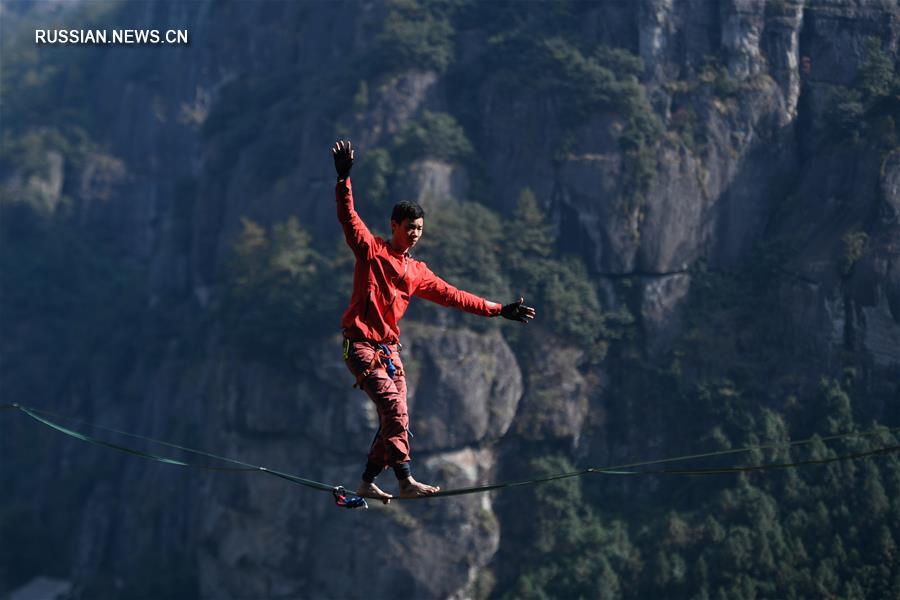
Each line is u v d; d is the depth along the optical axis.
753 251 64.69
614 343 64.88
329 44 85.38
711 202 64.88
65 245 117.81
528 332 63.25
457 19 74.44
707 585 52.19
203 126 91.06
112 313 104.94
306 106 78.00
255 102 86.75
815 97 65.19
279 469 64.81
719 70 65.94
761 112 65.25
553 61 67.38
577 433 63.34
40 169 122.56
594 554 58.25
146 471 86.94
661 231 64.50
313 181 72.81
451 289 9.06
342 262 64.12
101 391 98.38
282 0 100.56
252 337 65.38
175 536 79.31
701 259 65.19
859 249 59.12
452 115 70.25
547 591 58.09
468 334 61.41
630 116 65.12
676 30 66.56
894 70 63.38
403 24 72.81
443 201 65.69
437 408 60.38
